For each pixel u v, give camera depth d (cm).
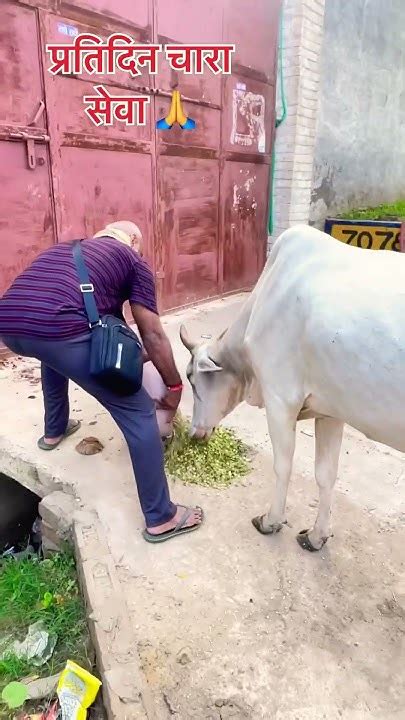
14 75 363
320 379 180
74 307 200
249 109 601
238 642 184
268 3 588
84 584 204
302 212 691
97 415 327
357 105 772
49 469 270
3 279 389
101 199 446
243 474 277
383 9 782
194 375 240
